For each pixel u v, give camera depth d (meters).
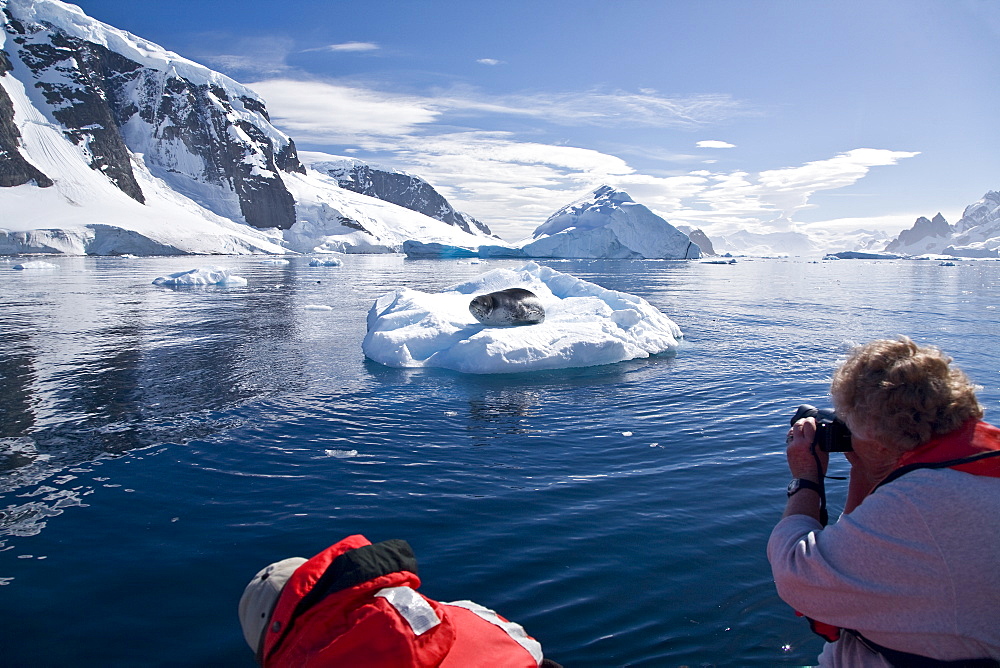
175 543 3.07
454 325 8.45
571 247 65.56
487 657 1.47
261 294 18.39
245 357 8.05
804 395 6.15
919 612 1.32
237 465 4.16
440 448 4.51
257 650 1.47
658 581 2.67
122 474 4.01
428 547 2.99
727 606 2.49
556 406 5.68
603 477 3.92
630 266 47.41
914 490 1.32
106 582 2.72
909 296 20.23
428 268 41.16
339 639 1.27
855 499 1.70
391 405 5.69
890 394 1.38
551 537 3.09
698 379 6.85
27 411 5.49
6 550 3.02
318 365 7.52
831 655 1.62
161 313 13.06
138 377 6.81
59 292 18.17
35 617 2.47
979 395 6.13
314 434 4.83
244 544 3.06
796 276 36.03
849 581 1.37
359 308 14.48
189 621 2.44
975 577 1.26
